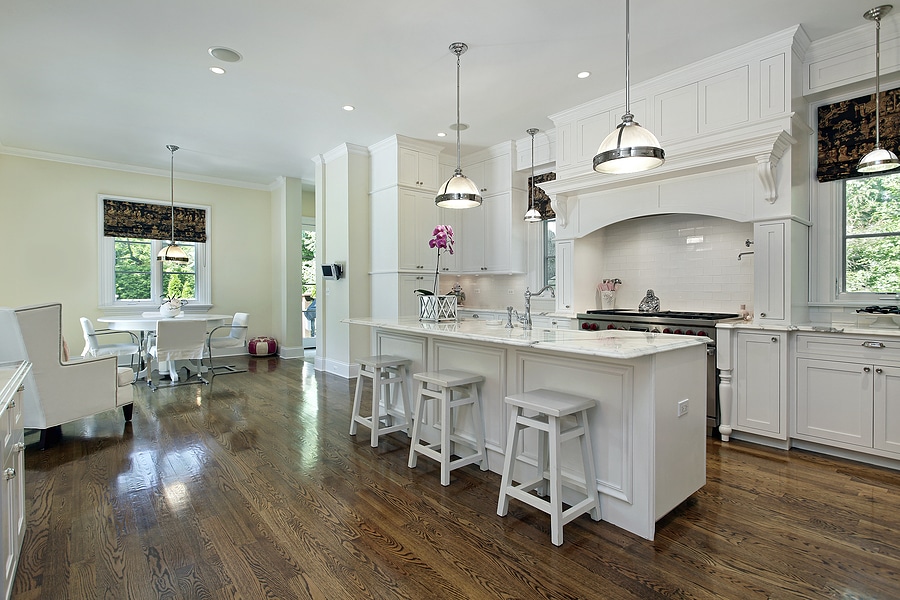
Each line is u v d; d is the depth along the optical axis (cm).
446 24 303
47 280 578
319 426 377
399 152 539
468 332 271
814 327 305
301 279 732
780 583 176
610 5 281
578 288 456
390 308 552
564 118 450
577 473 235
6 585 160
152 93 406
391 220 549
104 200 616
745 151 320
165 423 385
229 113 454
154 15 290
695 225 421
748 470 284
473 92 407
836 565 187
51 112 448
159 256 573
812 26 305
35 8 281
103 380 359
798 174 334
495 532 215
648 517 207
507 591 173
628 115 236
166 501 246
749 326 327
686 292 427
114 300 628
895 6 281
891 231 324
